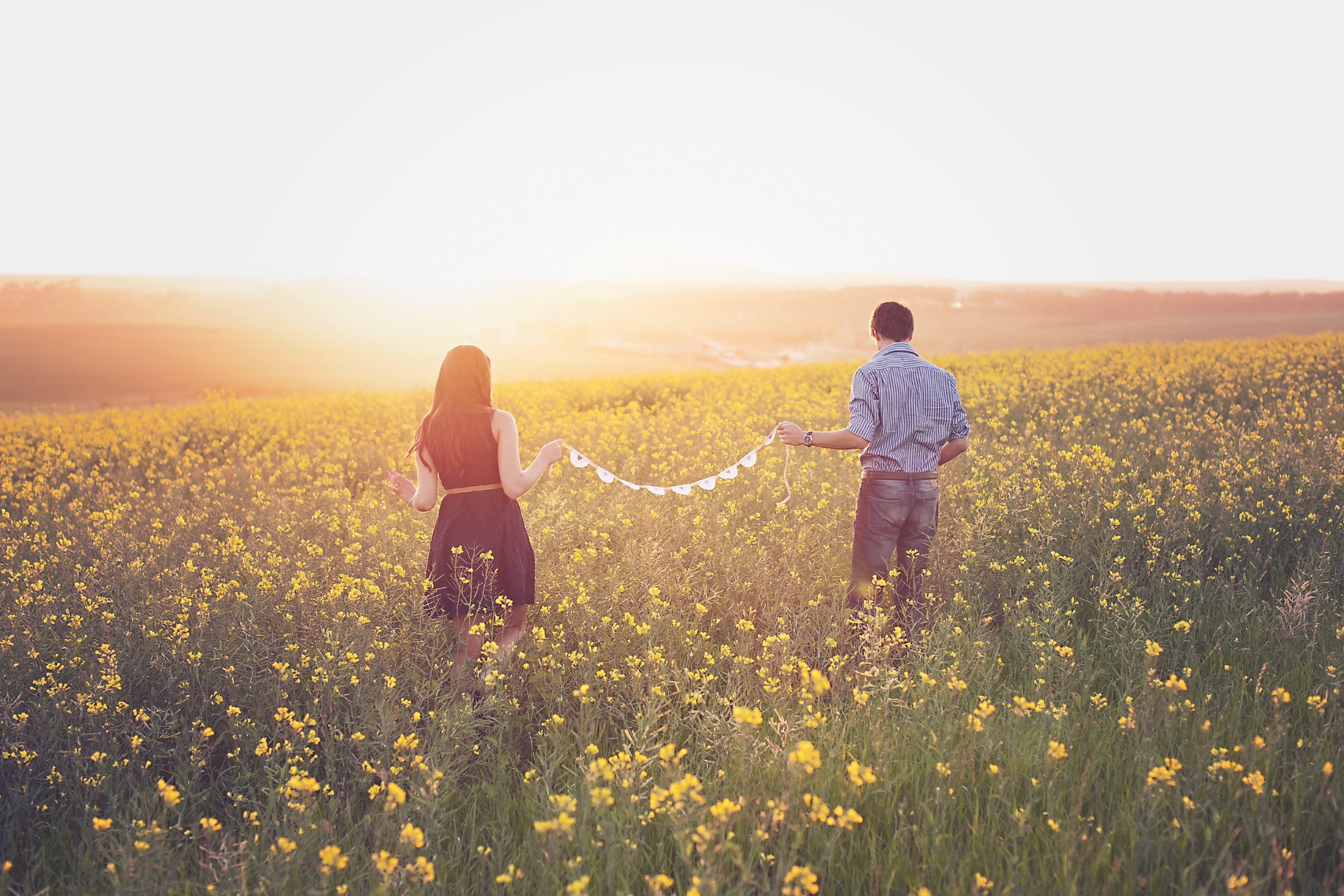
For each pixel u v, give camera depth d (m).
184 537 5.95
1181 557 4.45
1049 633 3.75
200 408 16.94
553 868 2.35
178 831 2.81
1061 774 2.71
